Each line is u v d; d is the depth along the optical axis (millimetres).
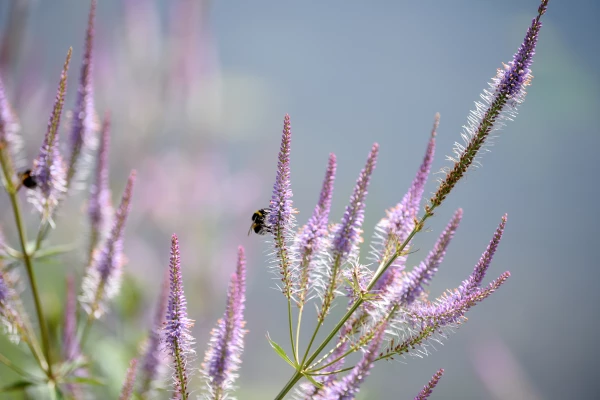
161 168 2115
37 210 1377
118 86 2174
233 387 1212
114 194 2010
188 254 1995
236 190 2203
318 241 1209
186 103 2223
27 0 1771
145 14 2232
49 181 1352
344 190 1709
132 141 2121
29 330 1355
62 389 1408
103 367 1529
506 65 1190
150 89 2188
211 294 1986
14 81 1749
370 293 1194
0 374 1492
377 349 1170
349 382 1170
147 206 2021
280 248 1210
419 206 1216
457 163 1190
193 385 1245
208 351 1208
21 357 1535
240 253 1201
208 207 2111
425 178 1218
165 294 1371
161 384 1363
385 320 1194
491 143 1189
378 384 1879
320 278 1210
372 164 1204
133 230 1995
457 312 1189
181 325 1190
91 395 1467
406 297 1189
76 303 1413
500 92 1187
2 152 1343
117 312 1595
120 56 2209
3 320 1336
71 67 2123
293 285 1210
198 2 2230
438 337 1190
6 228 1585
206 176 2139
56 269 1581
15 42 1722
